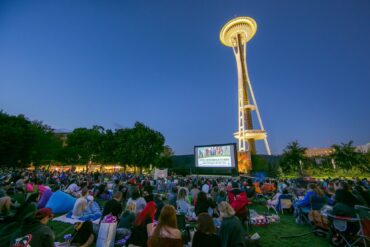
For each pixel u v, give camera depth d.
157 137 56.03
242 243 3.50
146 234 4.25
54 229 7.48
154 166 54.38
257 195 14.66
